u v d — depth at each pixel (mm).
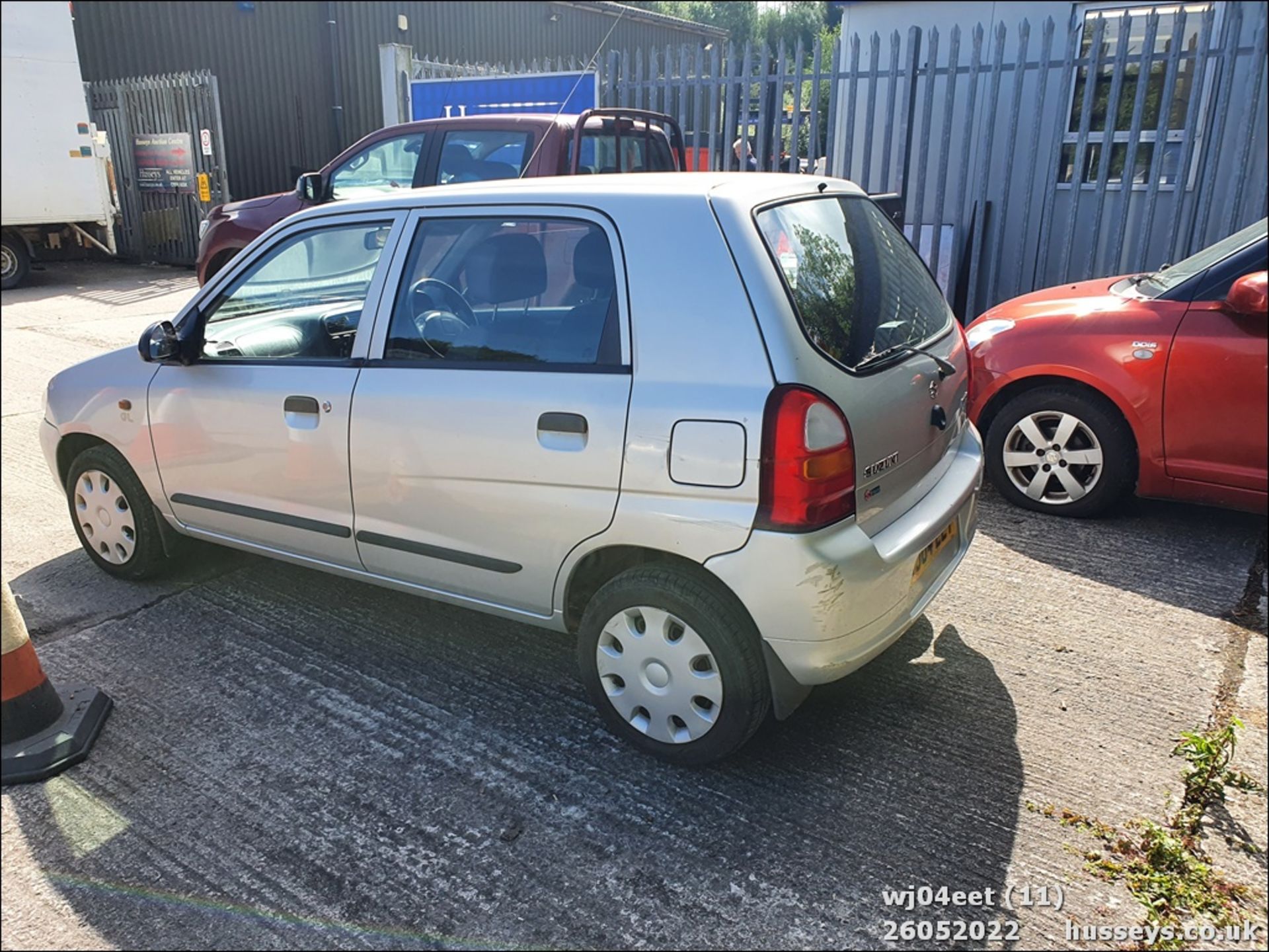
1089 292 5148
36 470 5738
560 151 6488
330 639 3730
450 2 19422
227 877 2516
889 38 9375
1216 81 6684
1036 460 4922
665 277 2715
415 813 2750
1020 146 8953
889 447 2832
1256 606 3955
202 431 3645
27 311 11266
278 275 3555
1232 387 4262
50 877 2520
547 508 2873
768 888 2480
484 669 3527
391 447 3154
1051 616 3881
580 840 2648
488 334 3018
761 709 2775
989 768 2951
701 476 2600
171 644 3676
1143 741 3082
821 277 2865
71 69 13078
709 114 8609
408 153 7133
